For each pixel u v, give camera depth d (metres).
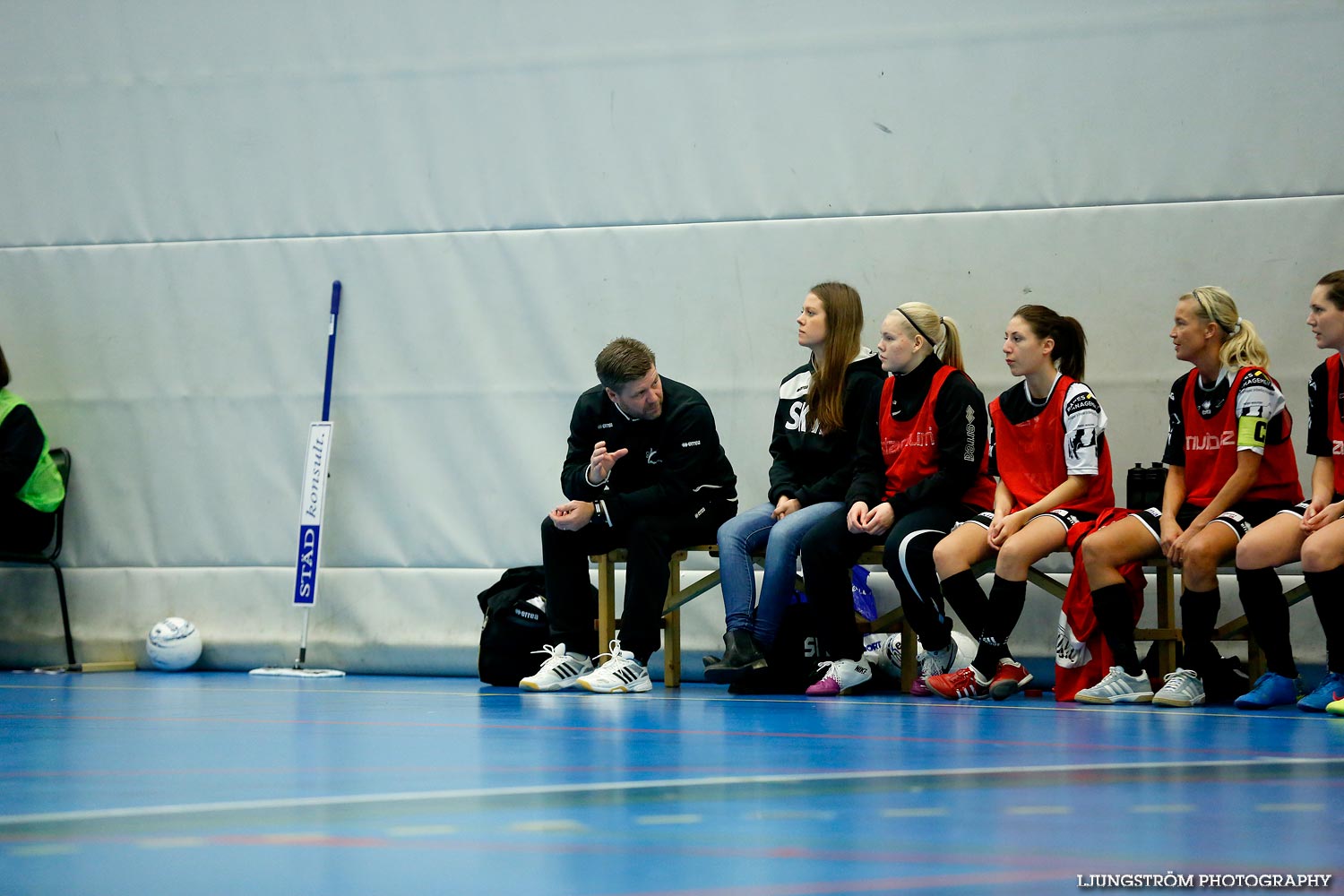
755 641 17.09
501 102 21.44
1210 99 19.33
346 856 6.21
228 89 22.25
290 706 15.09
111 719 13.51
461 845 6.44
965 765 9.34
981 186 19.98
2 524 21.52
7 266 22.80
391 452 21.70
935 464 17.08
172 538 22.30
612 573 18.61
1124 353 19.56
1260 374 15.89
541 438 21.25
